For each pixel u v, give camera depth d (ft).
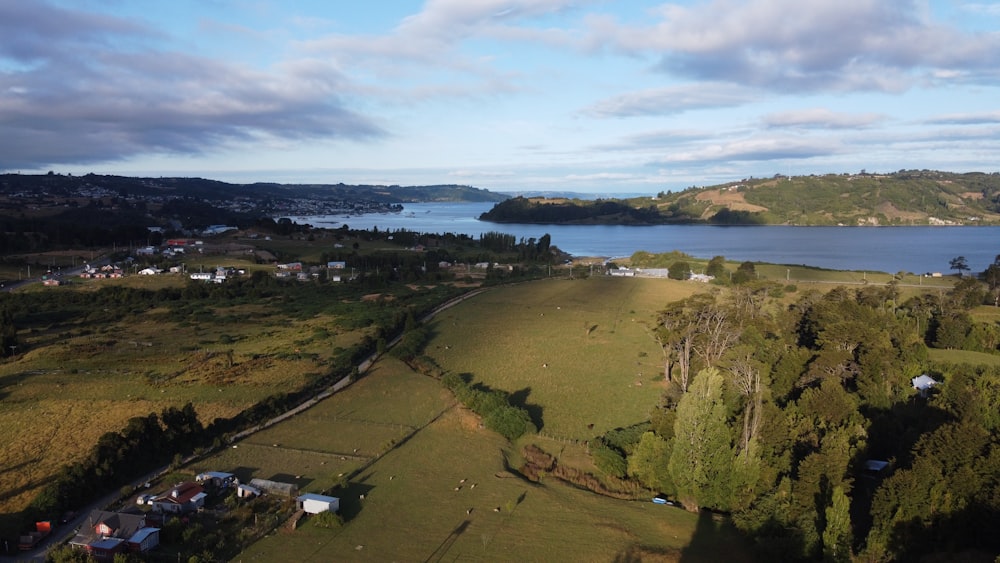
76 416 276.00
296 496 206.18
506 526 191.42
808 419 238.48
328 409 295.48
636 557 176.04
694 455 206.69
